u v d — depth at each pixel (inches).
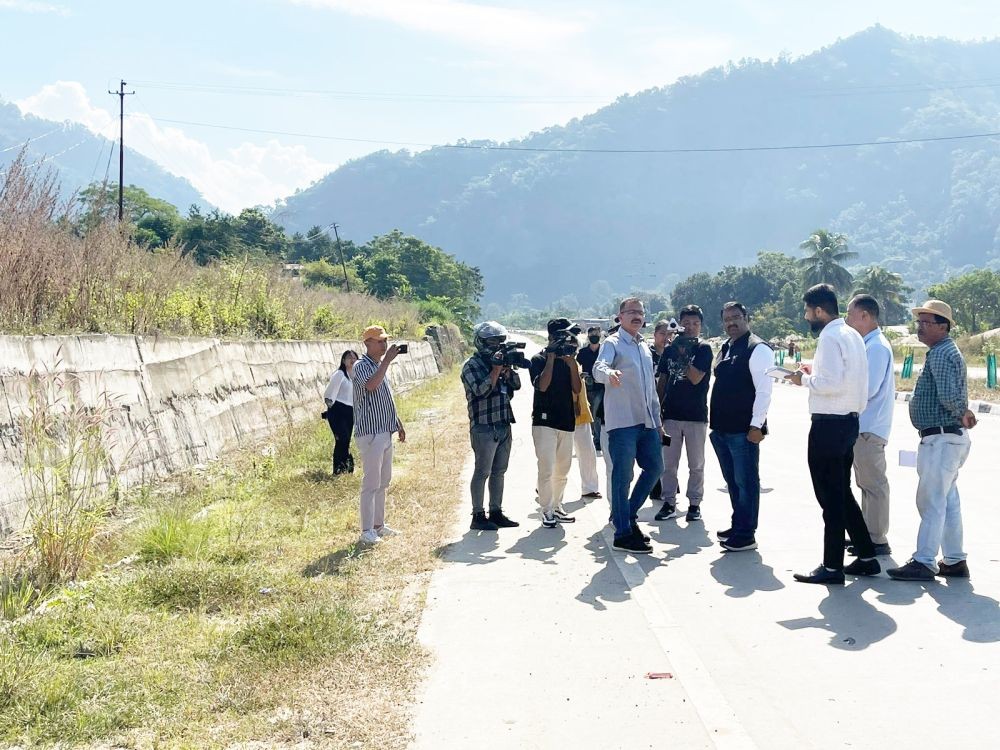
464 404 903.1
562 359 345.1
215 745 161.6
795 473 464.1
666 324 424.5
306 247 3467.0
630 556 297.3
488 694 183.2
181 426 468.1
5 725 166.2
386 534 325.4
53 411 340.2
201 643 212.4
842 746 160.2
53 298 430.3
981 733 164.7
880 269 4200.3
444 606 240.4
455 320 2896.2
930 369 259.6
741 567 283.4
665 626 224.2
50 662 194.4
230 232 2615.7
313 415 685.9
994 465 470.3
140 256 558.3
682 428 359.3
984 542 308.3
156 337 472.4
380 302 1761.8
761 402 296.2
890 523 341.4
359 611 236.1
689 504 368.2
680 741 162.1
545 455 342.0
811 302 268.4
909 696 181.6
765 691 184.9
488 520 341.4
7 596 238.1
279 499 380.8
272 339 725.9
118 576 264.5
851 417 260.5
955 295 3280.0
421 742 162.6
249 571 267.0
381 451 316.2
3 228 405.1
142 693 182.1
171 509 334.6
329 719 171.8
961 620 227.5
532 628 223.0
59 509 277.4
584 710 175.5
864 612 235.8
